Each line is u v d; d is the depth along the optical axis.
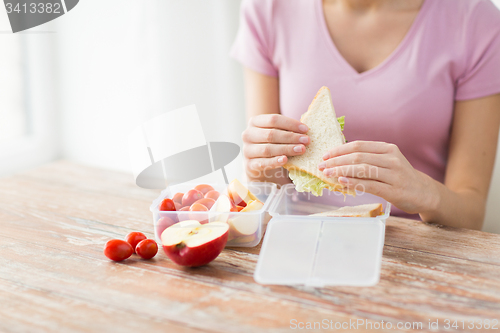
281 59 1.22
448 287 0.62
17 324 0.54
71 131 2.06
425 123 1.09
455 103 1.11
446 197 0.87
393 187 0.76
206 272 0.67
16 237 0.82
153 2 1.73
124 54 1.86
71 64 1.98
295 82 1.18
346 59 1.15
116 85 1.91
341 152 0.76
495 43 1.04
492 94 1.04
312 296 0.60
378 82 1.11
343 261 0.63
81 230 0.85
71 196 1.07
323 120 0.82
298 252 0.66
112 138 1.98
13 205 1.00
